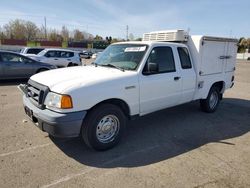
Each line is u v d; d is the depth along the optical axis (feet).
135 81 13.80
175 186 10.05
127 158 12.40
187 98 17.93
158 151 13.33
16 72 34.45
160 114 20.49
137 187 9.89
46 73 14.21
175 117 19.80
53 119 11.16
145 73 14.44
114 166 11.55
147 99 14.67
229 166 11.89
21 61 34.99
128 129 16.69
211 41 18.90
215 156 12.95
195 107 23.03
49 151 12.82
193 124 18.19
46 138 14.42
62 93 11.34
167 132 16.33
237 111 22.72
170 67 16.22
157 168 11.48
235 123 18.88
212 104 21.53
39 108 12.14
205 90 19.58
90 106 11.96
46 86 12.14
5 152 12.48
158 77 15.12
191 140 15.08
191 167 11.67
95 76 12.91
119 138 13.65
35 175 10.50
